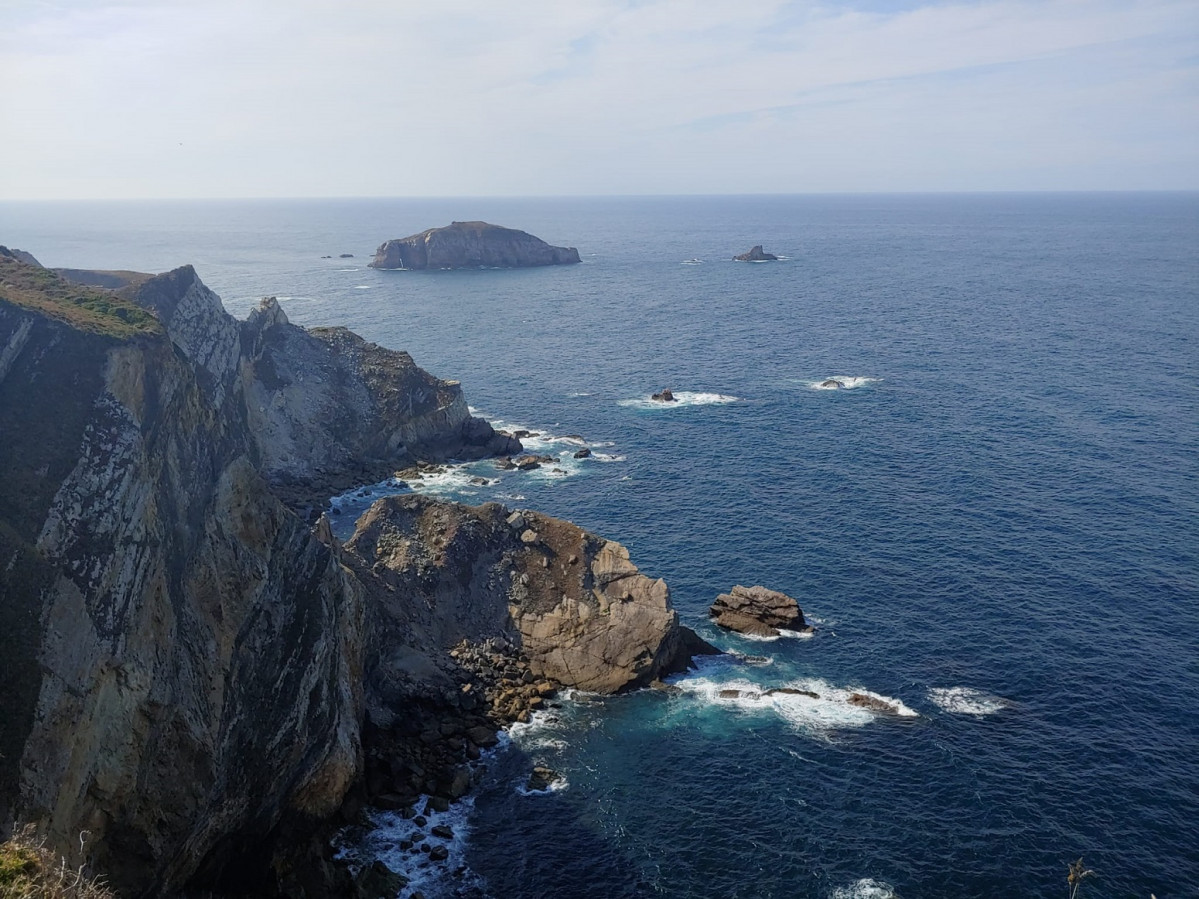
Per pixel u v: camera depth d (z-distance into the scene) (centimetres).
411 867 4459
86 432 4075
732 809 4872
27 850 2652
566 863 4497
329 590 5228
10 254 7962
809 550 7962
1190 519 8344
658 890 4309
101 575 3675
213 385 9138
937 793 4941
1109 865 4388
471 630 6488
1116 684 5894
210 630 4278
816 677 6131
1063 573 7375
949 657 6278
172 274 9550
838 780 5078
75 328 4516
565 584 6662
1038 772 5081
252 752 4219
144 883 3453
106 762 3400
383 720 5534
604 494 9544
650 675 6138
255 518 4894
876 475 9788
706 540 8256
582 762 5319
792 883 4328
